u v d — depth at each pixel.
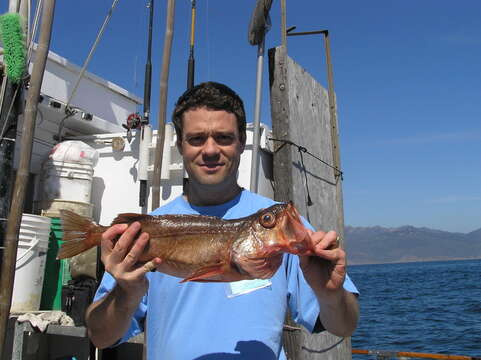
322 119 7.05
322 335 5.77
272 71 5.80
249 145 5.93
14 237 4.06
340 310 2.23
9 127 4.67
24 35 4.75
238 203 2.63
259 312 2.28
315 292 2.18
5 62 4.68
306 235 2.03
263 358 2.16
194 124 2.46
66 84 7.12
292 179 5.59
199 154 2.46
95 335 2.40
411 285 55.62
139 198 6.34
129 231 2.09
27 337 5.51
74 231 2.37
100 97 7.89
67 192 6.05
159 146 5.21
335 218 7.10
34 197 6.59
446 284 52.31
